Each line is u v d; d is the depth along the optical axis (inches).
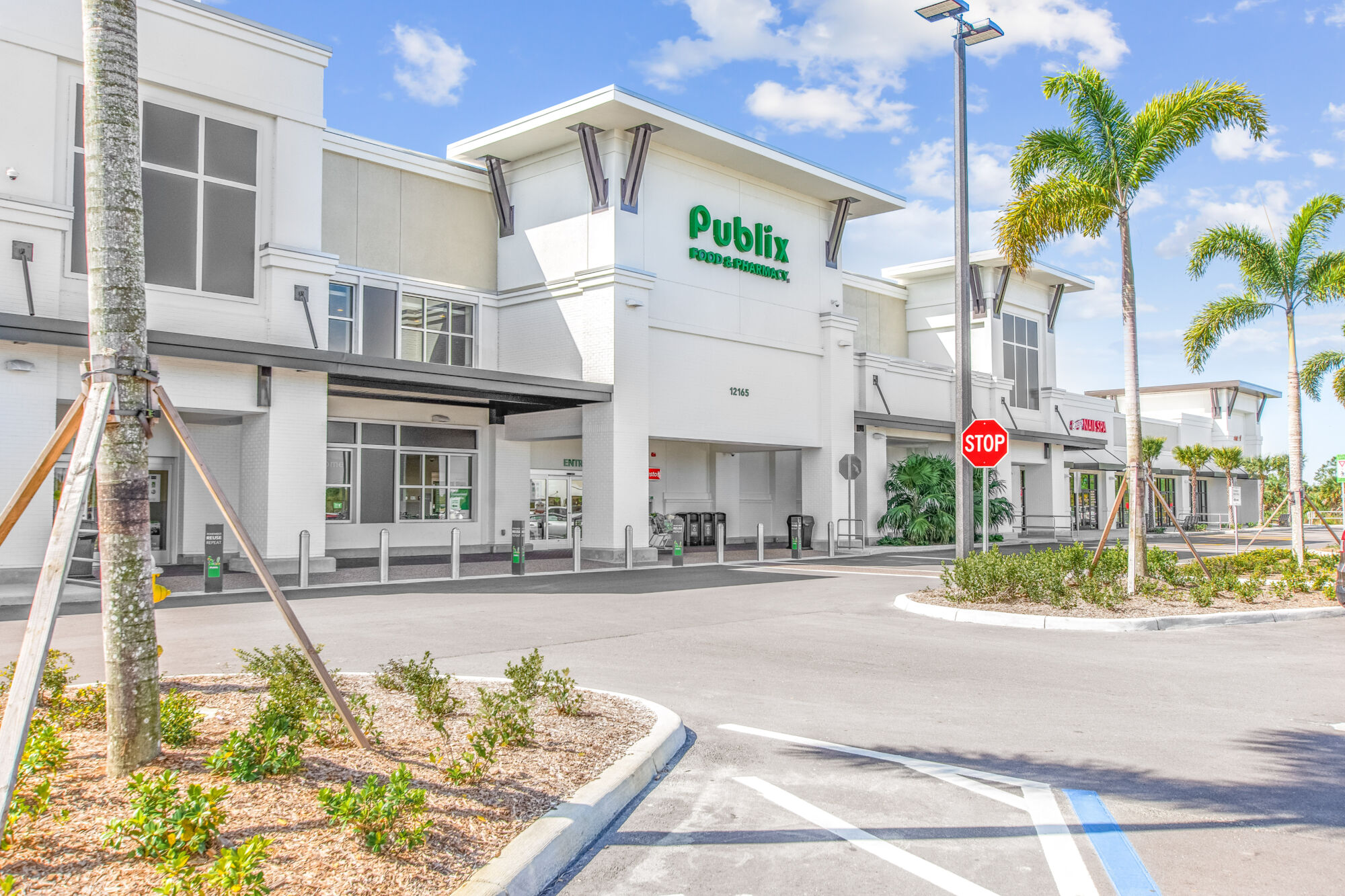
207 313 683.4
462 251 990.4
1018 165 630.5
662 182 965.2
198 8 686.5
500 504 988.6
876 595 631.2
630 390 902.4
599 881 170.9
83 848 153.9
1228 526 2175.2
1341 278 745.0
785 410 1087.6
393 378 738.2
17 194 602.2
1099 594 525.3
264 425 701.3
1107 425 1766.7
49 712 230.8
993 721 289.1
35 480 187.0
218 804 175.3
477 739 215.6
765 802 213.6
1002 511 1312.7
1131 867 176.6
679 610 548.7
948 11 631.2
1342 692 331.6
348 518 891.4
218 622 473.4
